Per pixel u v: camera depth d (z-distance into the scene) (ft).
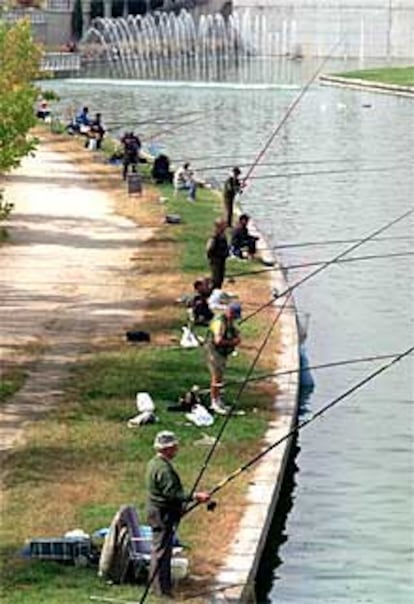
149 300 277.44
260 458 183.01
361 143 567.59
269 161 515.91
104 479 177.17
